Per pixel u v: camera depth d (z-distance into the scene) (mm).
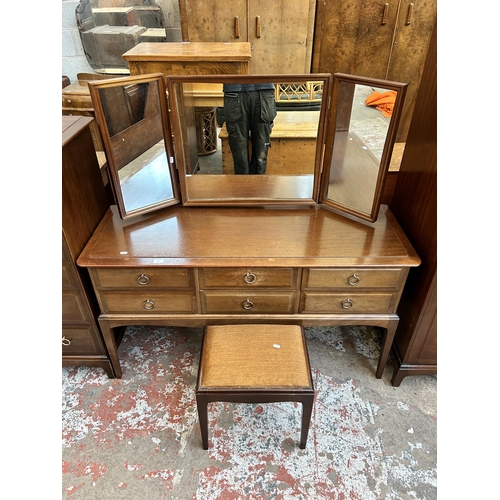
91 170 1497
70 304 1437
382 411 1508
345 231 1474
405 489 1271
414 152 1450
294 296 1421
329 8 2170
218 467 1328
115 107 1315
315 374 1648
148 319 1480
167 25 2561
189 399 1552
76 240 1354
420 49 2258
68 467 1333
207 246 1390
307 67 2357
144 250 1371
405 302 1549
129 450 1382
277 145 1517
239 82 1365
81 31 2551
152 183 1521
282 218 1547
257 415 1490
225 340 1314
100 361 1591
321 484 1280
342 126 1401
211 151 1537
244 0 2143
